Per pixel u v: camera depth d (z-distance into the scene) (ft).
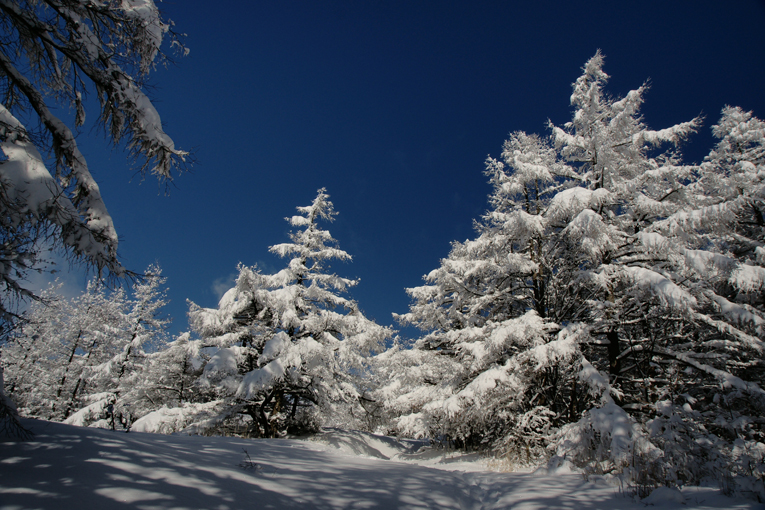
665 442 23.52
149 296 80.79
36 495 8.80
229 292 53.88
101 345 81.30
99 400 55.42
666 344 38.88
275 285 57.77
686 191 37.09
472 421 43.45
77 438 14.02
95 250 16.88
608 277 35.35
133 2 19.27
